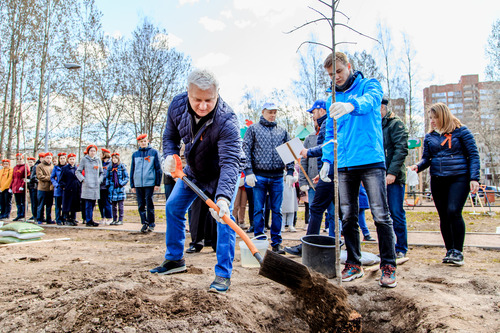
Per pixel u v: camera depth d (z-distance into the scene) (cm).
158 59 2073
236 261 449
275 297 299
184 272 346
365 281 343
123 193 888
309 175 606
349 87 346
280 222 493
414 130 2616
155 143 2189
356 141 330
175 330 219
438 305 263
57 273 359
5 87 1802
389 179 429
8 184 1039
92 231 764
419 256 462
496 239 578
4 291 293
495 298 280
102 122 2134
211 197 314
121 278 295
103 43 2009
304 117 2528
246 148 482
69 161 870
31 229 591
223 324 228
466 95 5541
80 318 231
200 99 259
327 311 252
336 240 303
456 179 411
